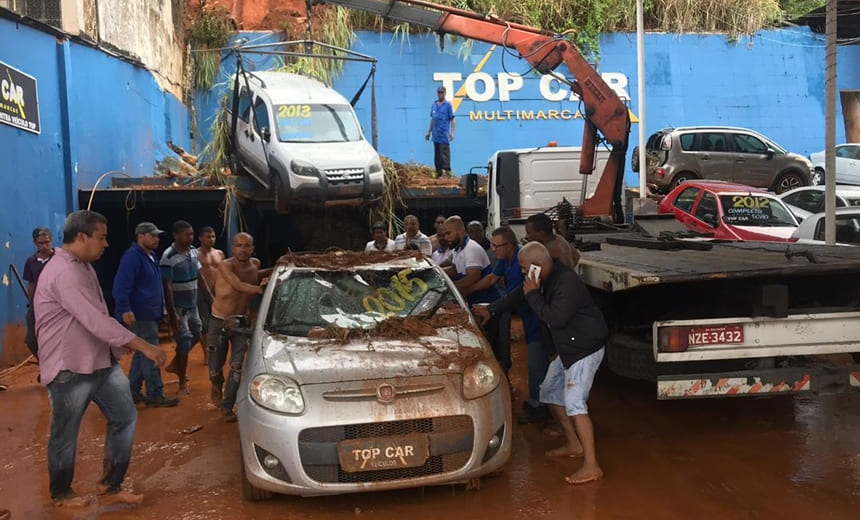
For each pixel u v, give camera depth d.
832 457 5.28
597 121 11.56
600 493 4.77
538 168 12.95
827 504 4.48
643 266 5.62
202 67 21.08
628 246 7.83
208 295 8.66
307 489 4.35
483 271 6.98
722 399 6.91
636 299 6.29
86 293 4.42
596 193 11.62
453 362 4.71
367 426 4.38
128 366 9.52
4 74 9.09
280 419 4.38
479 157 21.97
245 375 4.79
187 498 4.88
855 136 22.97
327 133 13.30
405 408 4.41
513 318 12.50
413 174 15.98
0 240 8.91
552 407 5.50
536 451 5.63
